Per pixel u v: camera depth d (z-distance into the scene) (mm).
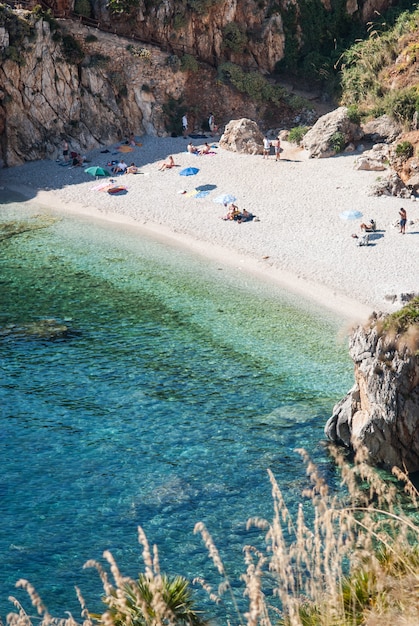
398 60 76062
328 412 34781
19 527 26953
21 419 34250
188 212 61656
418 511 25344
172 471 30375
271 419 34312
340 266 50875
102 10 78188
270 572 23625
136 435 33031
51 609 23016
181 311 46250
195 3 78188
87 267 52969
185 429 33531
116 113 75812
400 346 29844
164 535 26547
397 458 30469
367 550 13688
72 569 24844
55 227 60594
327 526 13281
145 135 76688
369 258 51469
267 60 82188
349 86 78000
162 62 77562
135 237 58375
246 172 67562
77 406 35469
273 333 43219
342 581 13906
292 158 70125
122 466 30734
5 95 72688
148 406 35469
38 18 73312
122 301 47719
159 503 28312
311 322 44500
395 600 12773
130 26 78562
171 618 13758
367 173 65188
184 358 40406
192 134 77125
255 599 12109
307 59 81562
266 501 28391
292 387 37219
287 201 61656
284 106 79750
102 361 40000
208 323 44625
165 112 77250
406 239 53594
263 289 49188
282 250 54094
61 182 69375
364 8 82500
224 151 72250
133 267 52906
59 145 74125
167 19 78250
